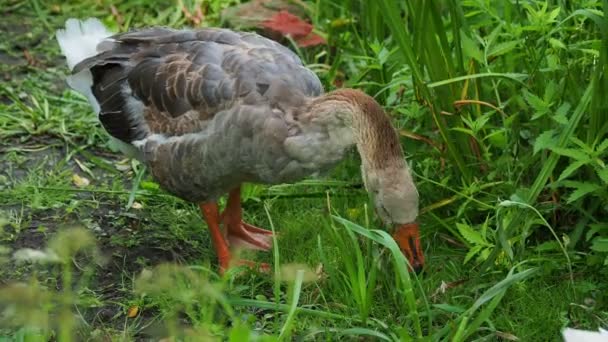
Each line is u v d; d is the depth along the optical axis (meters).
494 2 10.20
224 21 12.90
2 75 12.66
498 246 8.61
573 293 8.71
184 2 13.99
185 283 8.94
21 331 7.81
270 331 8.38
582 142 8.72
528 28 9.27
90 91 9.68
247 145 8.52
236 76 8.62
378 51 10.20
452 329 7.89
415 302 8.15
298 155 8.45
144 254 9.59
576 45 9.38
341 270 9.06
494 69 9.94
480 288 8.77
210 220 9.32
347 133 8.34
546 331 8.38
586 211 9.30
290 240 9.69
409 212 8.27
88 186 10.67
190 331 7.73
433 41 9.40
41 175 10.80
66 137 11.45
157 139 9.00
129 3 14.06
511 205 8.77
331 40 12.26
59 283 9.05
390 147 8.21
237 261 8.96
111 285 9.10
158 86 8.94
